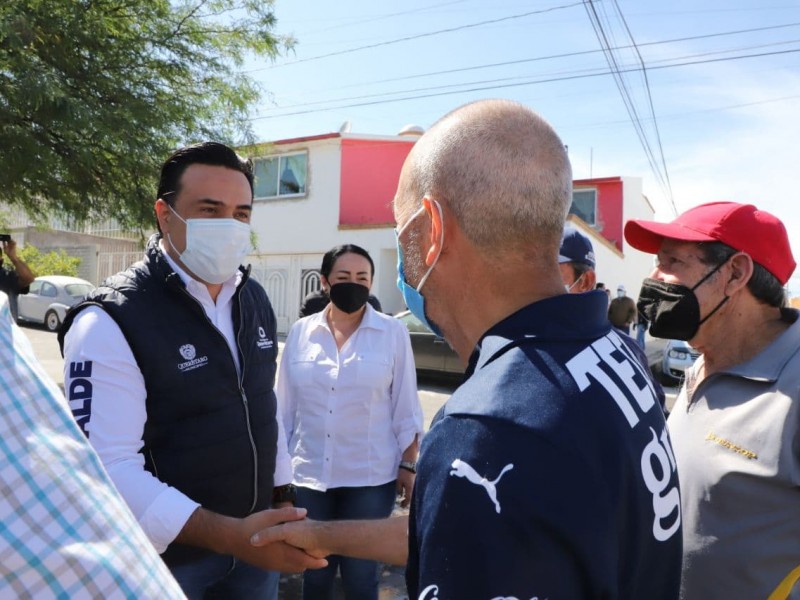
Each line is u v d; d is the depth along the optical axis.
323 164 16.86
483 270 1.07
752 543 1.53
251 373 2.04
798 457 1.50
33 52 6.44
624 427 0.97
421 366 10.23
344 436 2.82
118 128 6.66
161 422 1.83
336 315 3.01
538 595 0.84
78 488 0.67
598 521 0.88
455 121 1.10
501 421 0.90
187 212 1.97
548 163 1.05
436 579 0.88
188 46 7.47
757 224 1.71
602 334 1.08
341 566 2.78
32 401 0.69
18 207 7.76
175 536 1.63
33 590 0.61
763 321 1.73
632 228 1.89
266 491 2.10
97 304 1.77
